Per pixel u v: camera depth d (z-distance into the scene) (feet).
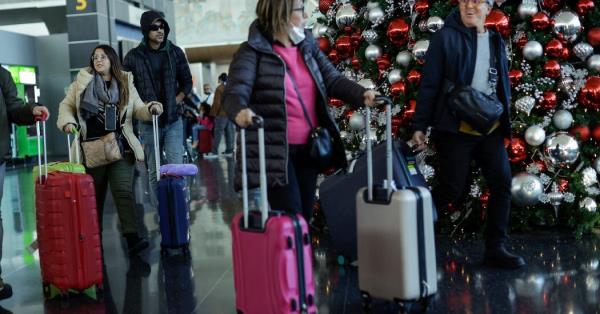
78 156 13.79
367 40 15.71
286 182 8.21
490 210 11.92
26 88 48.47
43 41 49.93
